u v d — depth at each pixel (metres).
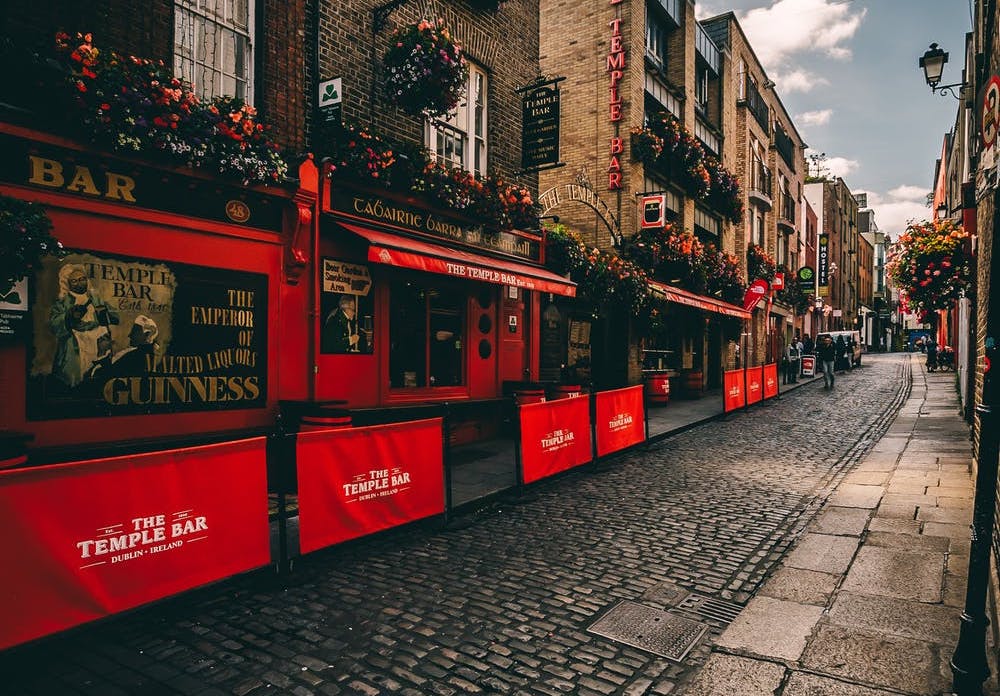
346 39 7.89
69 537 3.23
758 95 25.06
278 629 3.66
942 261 10.36
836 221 45.41
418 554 4.99
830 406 15.59
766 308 25.52
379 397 8.28
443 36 7.95
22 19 4.91
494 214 9.76
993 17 5.90
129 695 2.95
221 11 6.50
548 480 7.61
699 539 5.36
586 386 13.27
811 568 4.65
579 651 3.44
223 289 6.33
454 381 9.85
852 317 52.62
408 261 7.38
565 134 15.67
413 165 8.25
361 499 4.97
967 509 6.02
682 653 3.42
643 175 15.47
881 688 2.98
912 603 3.96
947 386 19.27
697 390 17.38
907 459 8.66
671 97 17.25
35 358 4.97
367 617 3.84
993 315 2.74
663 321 17.34
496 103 10.65
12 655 3.30
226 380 6.36
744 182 22.94
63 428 5.14
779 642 3.49
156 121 5.28
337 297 7.64
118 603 3.43
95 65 4.98
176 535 3.72
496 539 5.38
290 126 7.08
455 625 3.74
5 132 4.64
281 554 4.45
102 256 5.38
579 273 11.70
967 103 13.09
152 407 5.75
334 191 7.46
